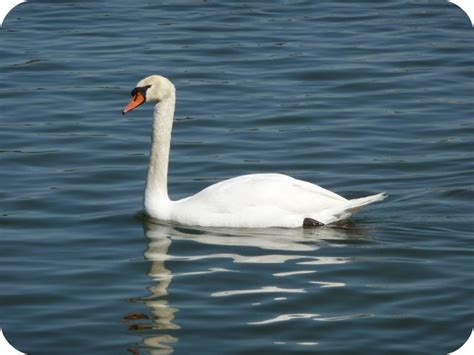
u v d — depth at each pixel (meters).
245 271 15.33
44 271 15.52
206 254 15.98
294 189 17.09
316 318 14.05
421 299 14.59
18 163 20.45
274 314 14.12
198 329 13.73
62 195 18.73
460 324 13.92
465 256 15.97
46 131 22.22
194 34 28.58
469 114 23.33
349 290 14.77
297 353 13.19
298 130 22.33
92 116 23.22
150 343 13.40
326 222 17.05
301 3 31.44
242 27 29.16
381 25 29.28
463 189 18.97
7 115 23.20
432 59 26.72
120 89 24.83
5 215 17.80
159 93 17.27
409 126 22.59
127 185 19.38
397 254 16.00
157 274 15.31
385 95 24.53
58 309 14.34
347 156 20.91
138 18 30.02
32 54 27.06
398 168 20.30
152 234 16.86
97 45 27.78
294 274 15.25
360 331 13.75
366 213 17.81
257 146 21.39
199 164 20.36
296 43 27.91
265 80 25.41
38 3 31.44
